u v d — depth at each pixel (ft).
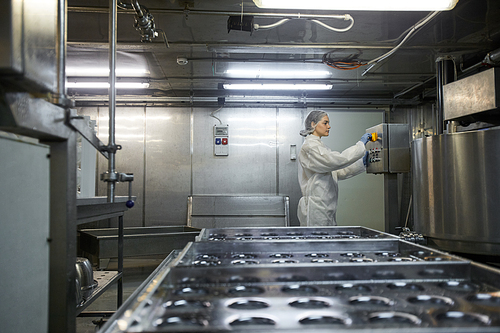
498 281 2.89
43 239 3.80
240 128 17.62
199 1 8.82
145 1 8.79
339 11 9.37
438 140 7.04
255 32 10.57
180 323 2.25
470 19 9.72
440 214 7.00
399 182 17.34
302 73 14.42
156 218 17.13
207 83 15.69
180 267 3.10
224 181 17.46
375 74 14.52
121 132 17.20
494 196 6.32
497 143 6.29
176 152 17.37
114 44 4.92
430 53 11.93
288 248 4.62
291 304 2.65
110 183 5.07
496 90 6.62
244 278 3.11
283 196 17.21
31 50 2.90
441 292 2.90
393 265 3.19
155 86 16.17
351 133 17.92
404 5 5.47
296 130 17.75
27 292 3.79
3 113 2.81
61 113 3.68
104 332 2.20
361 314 2.43
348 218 17.69
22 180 3.71
